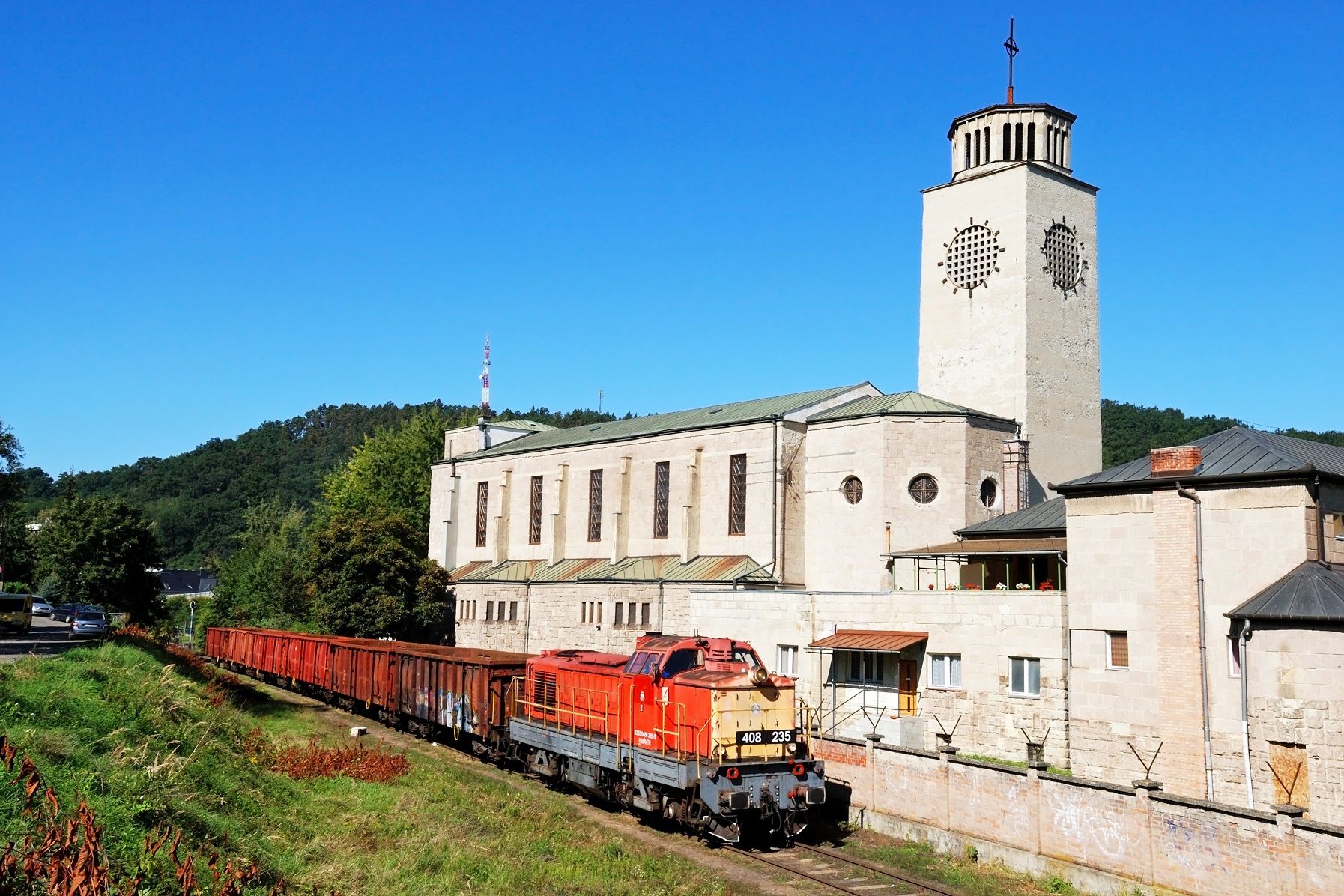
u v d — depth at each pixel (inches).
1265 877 764.0
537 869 891.4
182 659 2080.5
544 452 2982.3
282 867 767.7
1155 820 844.0
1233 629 1119.6
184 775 901.2
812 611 1680.6
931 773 1055.0
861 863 975.0
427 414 4254.4
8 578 3951.8
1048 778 933.2
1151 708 1213.7
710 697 1040.8
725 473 2411.4
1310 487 1108.5
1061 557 1473.9
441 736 1675.7
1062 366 2246.6
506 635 2805.1
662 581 2317.9
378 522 2923.2
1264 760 1071.6
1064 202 2295.8
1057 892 896.9
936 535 1999.3
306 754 1317.7
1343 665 1014.4
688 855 1007.0
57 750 786.2
